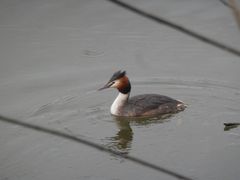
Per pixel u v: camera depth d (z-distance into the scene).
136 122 14.22
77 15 20.58
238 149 12.02
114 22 20.14
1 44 18.88
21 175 11.27
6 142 12.83
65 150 12.48
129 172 11.27
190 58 17.81
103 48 18.58
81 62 17.77
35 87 16.19
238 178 10.61
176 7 20.62
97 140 13.11
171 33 19.44
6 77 16.81
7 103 15.17
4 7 21.06
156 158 11.86
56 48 18.64
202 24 19.34
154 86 16.38
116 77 14.70
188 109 14.73
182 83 16.36
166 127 13.73
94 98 15.68
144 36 19.23
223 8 20.44
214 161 11.48
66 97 15.61
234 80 16.27
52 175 11.27
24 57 18.08
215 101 15.08
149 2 21.08
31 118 14.25
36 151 12.43
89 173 11.34
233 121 13.71
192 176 10.82
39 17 20.47
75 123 14.10
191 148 12.27
